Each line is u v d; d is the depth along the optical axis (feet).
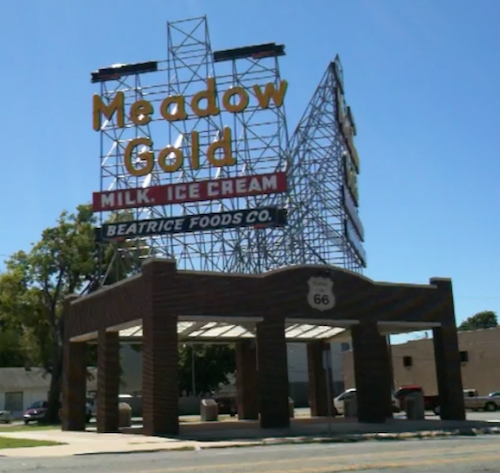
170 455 66.64
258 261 142.82
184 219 137.08
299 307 104.32
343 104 166.71
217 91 150.51
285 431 93.76
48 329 190.08
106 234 140.26
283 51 149.48
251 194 136.77
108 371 108.88
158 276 95.71
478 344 211.41
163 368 93.40
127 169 147.95
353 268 161.79
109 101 155.53
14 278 183.21
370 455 59.06
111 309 108.17
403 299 114.32
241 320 99.66
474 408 177.78
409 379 227.40
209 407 136.67
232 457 60.49
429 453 60.34
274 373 100.37
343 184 154.51
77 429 120.88
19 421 211.41
